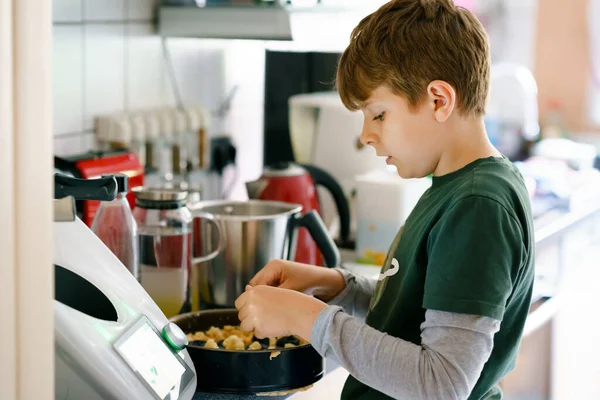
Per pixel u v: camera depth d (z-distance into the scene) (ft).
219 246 5.09
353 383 4.09
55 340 3.05
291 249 5.34
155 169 7.14
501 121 9.73
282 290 3.83
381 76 3.71
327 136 7.31
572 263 7.64
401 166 3.89
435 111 3.72
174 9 7.18
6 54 2.44
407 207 6.27
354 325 3.60
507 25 12.07
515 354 3.92
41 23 2.52
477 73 3.77
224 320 4.63
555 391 7.64
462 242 3.45
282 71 7.83
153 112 7.23
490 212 3.48
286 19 6.69
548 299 6.89
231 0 7.17
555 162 8.83
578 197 7.69
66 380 3.11
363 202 6.35
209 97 7.98
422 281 3.81
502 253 3.44
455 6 3.88
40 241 2.60
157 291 4.81
